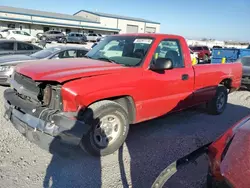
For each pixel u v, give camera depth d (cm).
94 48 472
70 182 286
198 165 336
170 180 303
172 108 434
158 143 407
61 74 303
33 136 308
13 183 275
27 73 317
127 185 289
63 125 285
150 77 377
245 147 193
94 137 330
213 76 517
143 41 406
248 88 929
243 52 1460
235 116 595
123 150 373
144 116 388
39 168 308
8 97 357
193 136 448
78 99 293
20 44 993
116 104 339
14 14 4247
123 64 382
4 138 378
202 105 591
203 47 2455
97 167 321
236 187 171
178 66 441
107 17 5606
